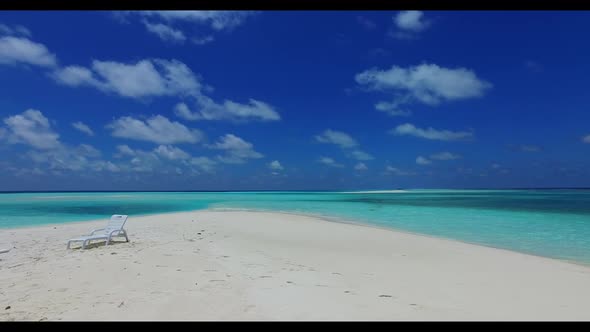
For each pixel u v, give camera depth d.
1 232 13.77
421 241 11.59
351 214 24.64
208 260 8.04
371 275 6.98
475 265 8.06
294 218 20.11
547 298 5.63
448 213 25.14
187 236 12.22
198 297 5.36
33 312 4.79
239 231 13.77
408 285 6.29
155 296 5.40
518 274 7.25
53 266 7.41
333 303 5.17
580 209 28.41
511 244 11.74
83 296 5.42
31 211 28.09
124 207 34.41
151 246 9.97
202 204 40.78
